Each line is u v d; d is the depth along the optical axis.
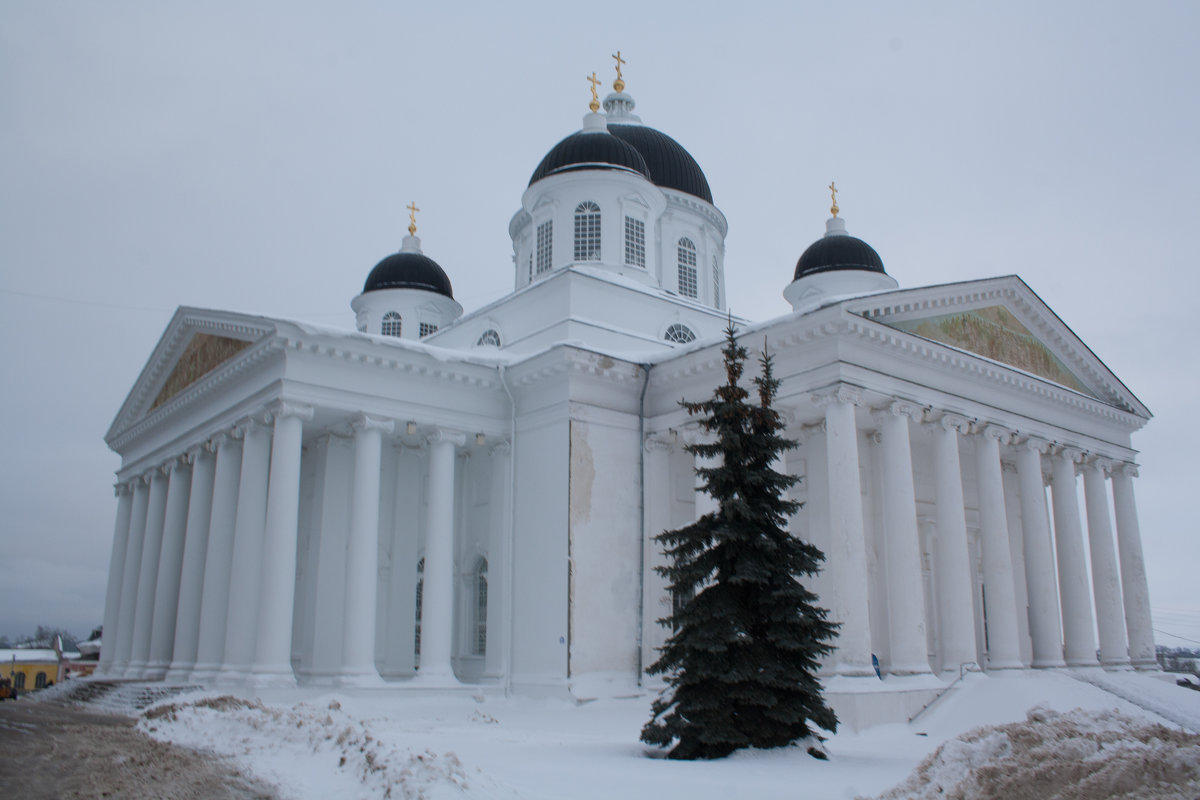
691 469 30.75
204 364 33.09
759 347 27.52
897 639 25.36
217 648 29.59
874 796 11.86
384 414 28.89
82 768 14.08
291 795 11.79
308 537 32.84
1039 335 33.09
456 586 33.31
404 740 18.20
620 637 28.72
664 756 16.19
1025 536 31.19
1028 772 11.23
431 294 46.16
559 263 37.53
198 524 32.66
